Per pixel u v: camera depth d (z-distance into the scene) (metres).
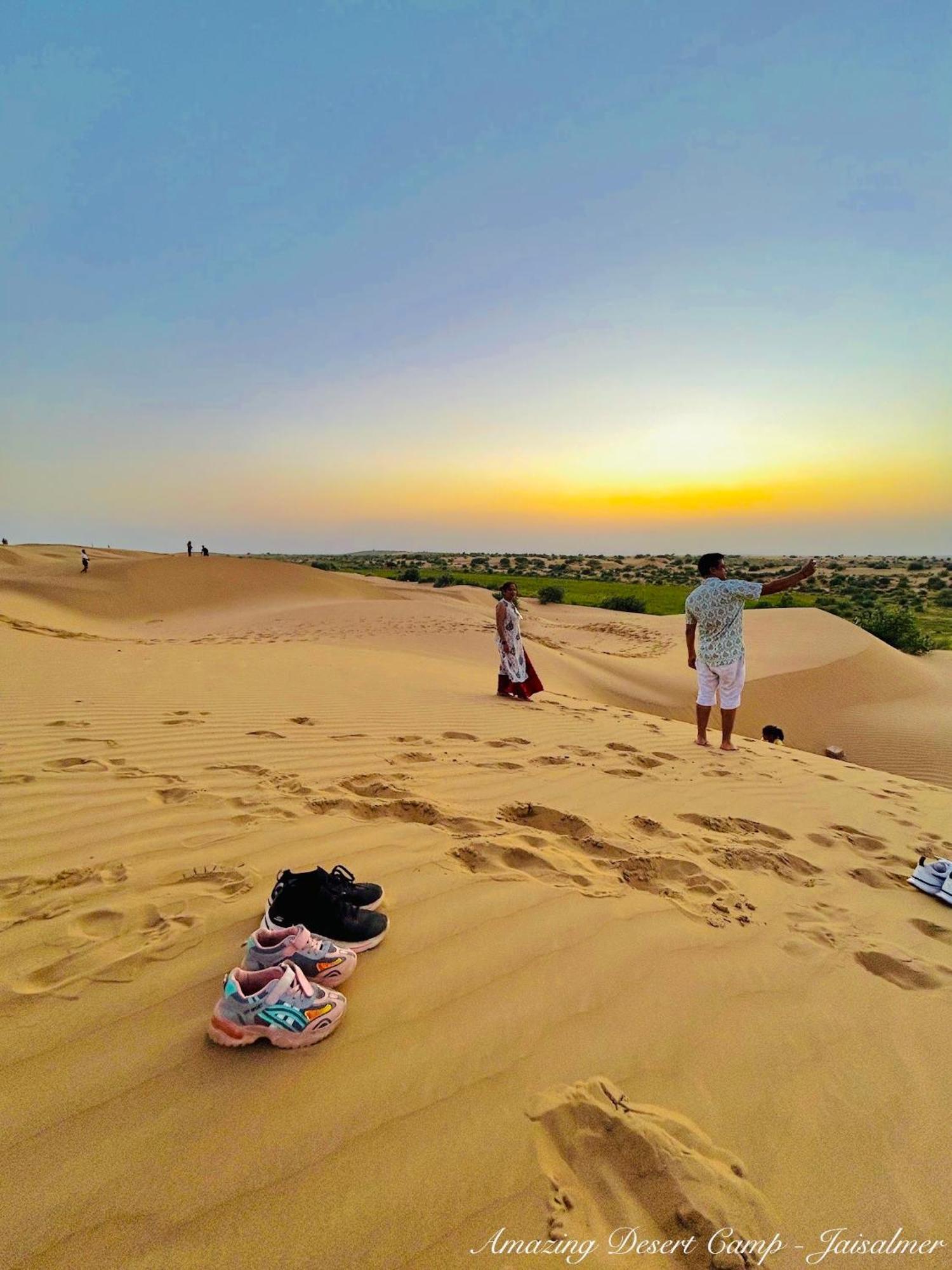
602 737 6.99
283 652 11.57
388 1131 1.70
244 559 46.44
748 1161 1.71
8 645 9.41
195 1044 1.95
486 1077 1.91
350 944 2.46
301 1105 1.75
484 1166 1.62
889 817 5.11
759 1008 2.39
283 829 3.49
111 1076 1.80
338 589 44.72
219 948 2.40
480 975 2.40
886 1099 2.00
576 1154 1.68
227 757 4.79
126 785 3.99
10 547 60.09
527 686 9.26
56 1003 2.06
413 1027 2.10
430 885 3.02
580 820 4.08
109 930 2.47
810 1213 1.59
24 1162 1.53
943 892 3.52
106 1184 1.50
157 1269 1.33
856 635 25.42
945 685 23.22
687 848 3.88
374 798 4.17
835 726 17.94
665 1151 1.69
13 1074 1.78
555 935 2.70
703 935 2.86
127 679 7.63
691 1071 2.03
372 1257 1.39
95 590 36.91
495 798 4.44
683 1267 1.43
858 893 3.55
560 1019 2.20
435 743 5.89
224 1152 1.60
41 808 3.54
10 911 2.55
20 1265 1.31
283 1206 1.48
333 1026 2.04
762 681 19.69
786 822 4.66
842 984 2.61
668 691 19.02
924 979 2.71
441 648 18.97
